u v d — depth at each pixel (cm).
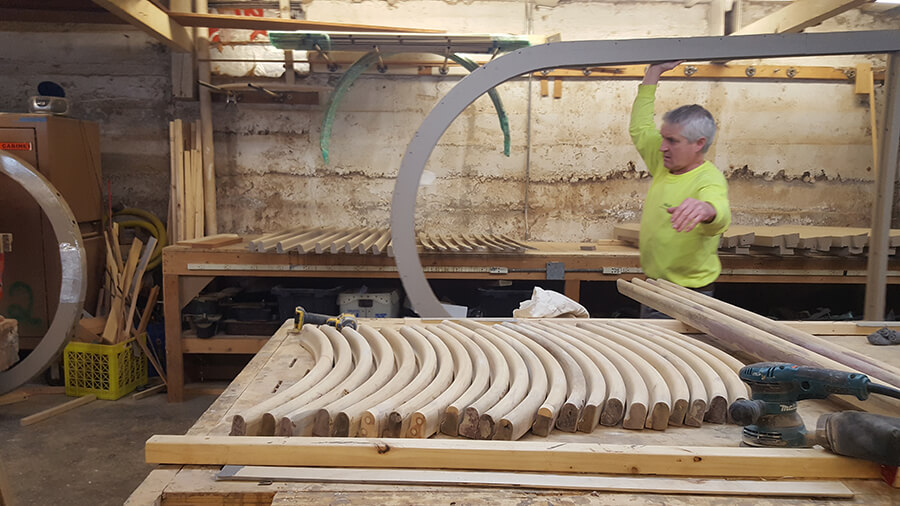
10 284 407
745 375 114
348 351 152
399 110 454
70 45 448
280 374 148
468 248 373
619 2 445
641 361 142
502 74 202
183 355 408
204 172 445
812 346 148
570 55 200
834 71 445
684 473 103
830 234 371
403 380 133
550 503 95
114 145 458
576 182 463
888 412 123
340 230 435
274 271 374
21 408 379
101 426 354
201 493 97
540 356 147
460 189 464
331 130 443
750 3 443
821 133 456
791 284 482
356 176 462
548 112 454
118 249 421
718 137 457
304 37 339
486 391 128
